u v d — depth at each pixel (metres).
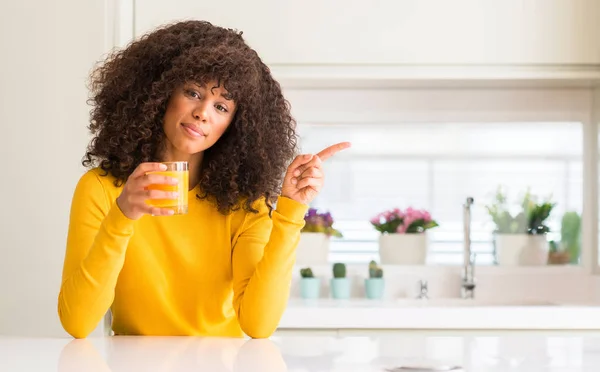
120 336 1.48
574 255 3.28
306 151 3.28
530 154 3.29
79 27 2.68
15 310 2.64
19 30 2.68
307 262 3.20
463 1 2.87
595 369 1.09
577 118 3.27
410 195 3.30
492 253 3.28
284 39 2.86
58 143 2.67
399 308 2.60
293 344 1.36
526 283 3.22
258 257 1.63
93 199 1.58
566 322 2.60
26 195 2.66
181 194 1.37
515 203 3.28
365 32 2.86
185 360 1.15
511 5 2.88
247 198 1.68
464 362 1.15
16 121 2.67
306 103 3.25
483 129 3.28
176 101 1.58
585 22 2.88
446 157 3.29
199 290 1.63
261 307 1.55
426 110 3.26
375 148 3.29
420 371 1.06
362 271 3.22
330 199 3.30
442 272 3.21
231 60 1.55
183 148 1.59
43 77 2.67
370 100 3.26
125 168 1.61
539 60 2.88
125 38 2.74
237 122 1.67
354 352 1.25
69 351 1.25
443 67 2.89
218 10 2.84
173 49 1.64
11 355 1.20
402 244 3.20
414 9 2.87
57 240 2.66
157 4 2.82
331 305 2.86
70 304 1.43
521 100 3.26
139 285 1.60
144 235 1.61
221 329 1.66
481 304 3.11
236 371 1.05
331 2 2.86
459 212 3.29
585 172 3.27
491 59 2.88
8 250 2.65
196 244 1.64
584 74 2.89
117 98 1.66
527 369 1.09
